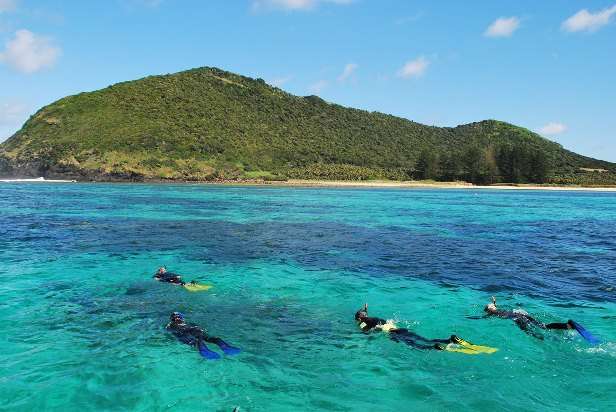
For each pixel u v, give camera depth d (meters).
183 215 37.28
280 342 10.69
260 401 8.02
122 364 9.35
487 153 123.62
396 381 8.82
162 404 7.87
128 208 42.12
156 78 141.62
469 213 43.25
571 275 17.92
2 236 25.17
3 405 7.77
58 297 13.83
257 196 62.53
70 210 39.56
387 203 54.25
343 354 10.05
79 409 7.69
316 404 7.95
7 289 14.62
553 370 9.36
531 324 11.98
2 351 9.88
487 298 14.59
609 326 12.07
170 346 10.29
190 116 124.62
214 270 17.88
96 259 19.50
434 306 13.64
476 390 8.51
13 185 82.44
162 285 15.36
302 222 33.88
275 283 16.02
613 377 9.06
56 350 9.97
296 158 119.94
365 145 142.88
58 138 108.75
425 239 26.61
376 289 15.49
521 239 27.22
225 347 10.24
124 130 110.50
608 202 61.94
